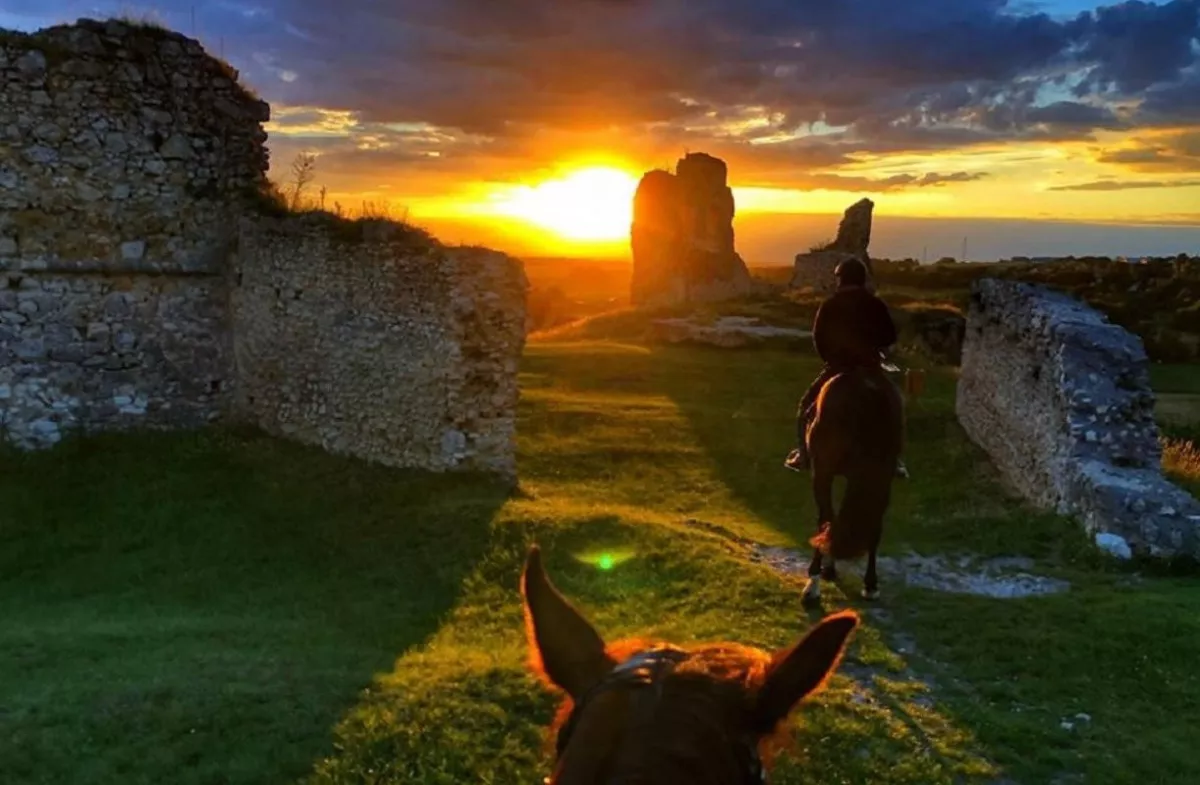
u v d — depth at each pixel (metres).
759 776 2.17
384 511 14.43
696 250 43.56
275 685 8.40
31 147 16.69
